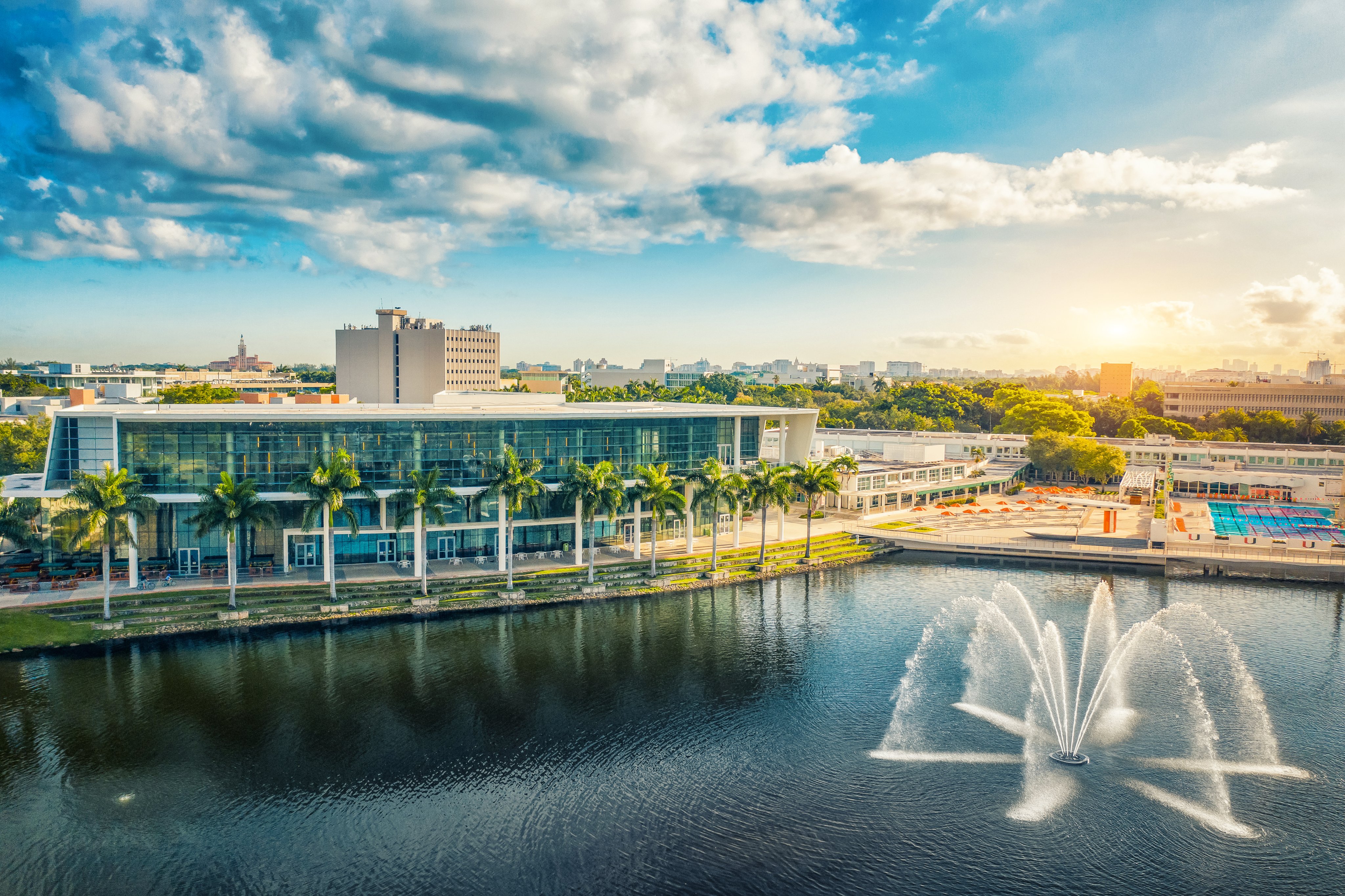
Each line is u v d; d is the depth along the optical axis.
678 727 70.19
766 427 183.25
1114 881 50.84
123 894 48.84
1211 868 51.97
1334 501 182.62
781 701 75.56
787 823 56.62
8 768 61.94
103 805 57.50
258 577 104.62
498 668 82.56
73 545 88.06
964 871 51.78
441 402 164.50
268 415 103.56
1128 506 177.00
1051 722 71.69
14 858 51.75
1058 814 57.75
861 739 68.38
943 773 63.03
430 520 101.38
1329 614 103.25
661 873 51.34
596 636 93.12
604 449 123.00
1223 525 157.25
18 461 166.12
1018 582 120.00
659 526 133.62
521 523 114.69
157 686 76.62
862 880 50.91
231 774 61.78
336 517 109.31
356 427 107.94
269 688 76.69
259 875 50.72
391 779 61.47
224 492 94.25
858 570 128.12
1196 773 63.44
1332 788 61.19
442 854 52.91
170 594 96.88
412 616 98.88
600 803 58.81
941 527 153.00
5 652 83.50
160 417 99.62
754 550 130.38
